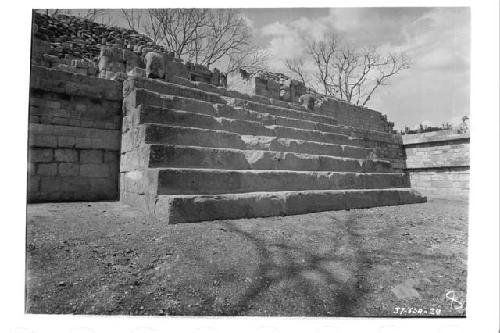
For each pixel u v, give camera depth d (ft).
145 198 16.40
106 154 21.12
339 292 11.32
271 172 19.53
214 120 22.43
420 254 14.26
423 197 27.37
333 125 37.78
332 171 25.11
